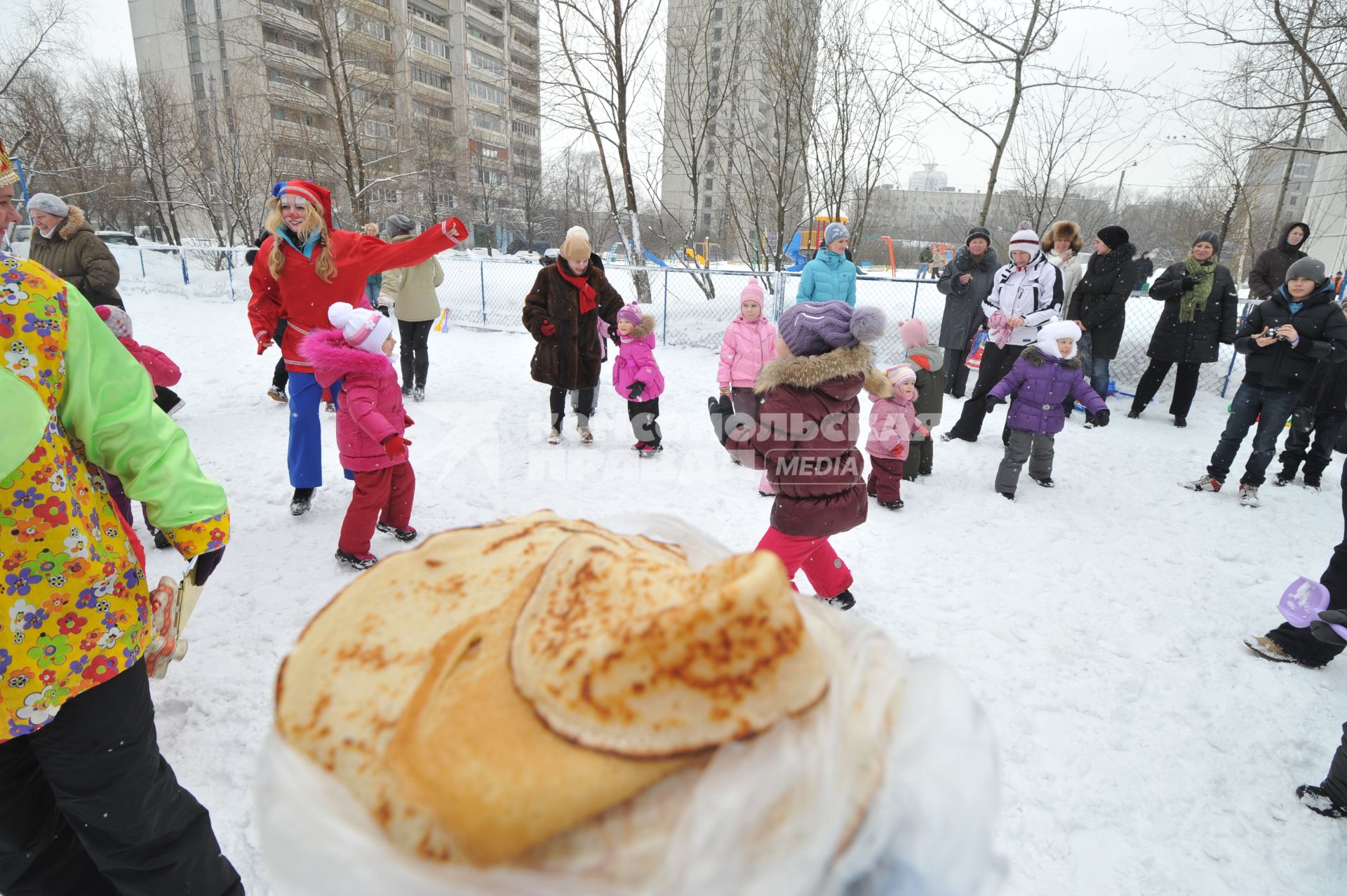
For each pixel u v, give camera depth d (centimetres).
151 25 3506
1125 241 754
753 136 1354
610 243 3189
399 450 354
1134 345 1030
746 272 1107
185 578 165
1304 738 286
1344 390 559
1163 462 640
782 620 53
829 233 690
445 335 1194
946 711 60
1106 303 764
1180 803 252
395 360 895
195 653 309
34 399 127
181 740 259
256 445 582
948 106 1164
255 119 2272
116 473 151
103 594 141
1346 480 309
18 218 142
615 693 51
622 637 53
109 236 2236
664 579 61
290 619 336
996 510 512
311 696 58
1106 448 680
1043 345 521
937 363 564
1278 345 523
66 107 2319
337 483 510
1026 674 321
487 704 53
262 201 2219
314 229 416
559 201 3756
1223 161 1297
